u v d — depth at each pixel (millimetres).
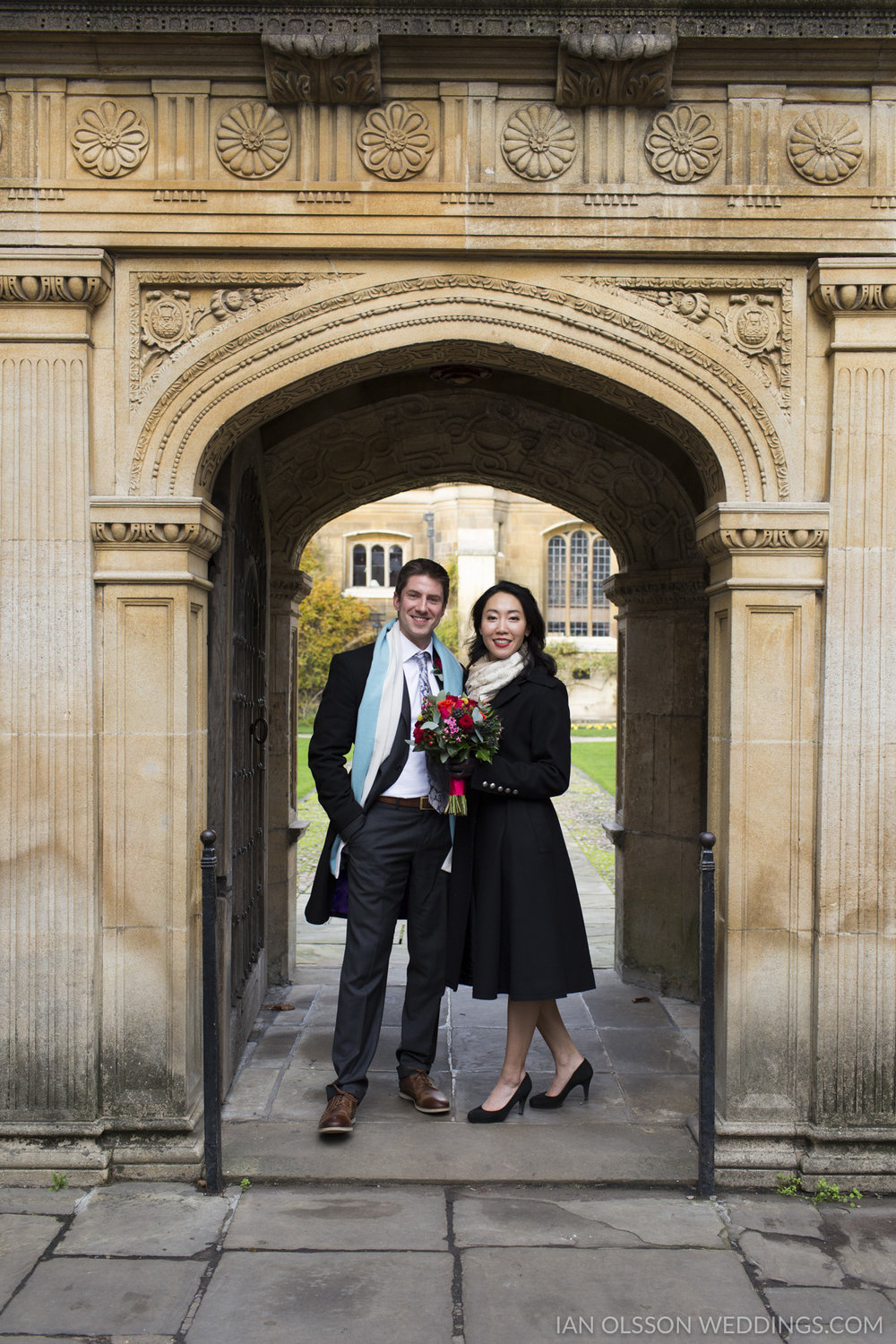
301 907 7898
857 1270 2799
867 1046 3352
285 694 5641
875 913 3355
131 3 3123
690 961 5250
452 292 3410
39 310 3322
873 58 3271
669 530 5398
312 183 3312
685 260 3395
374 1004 3646
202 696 3570
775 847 3395
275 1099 3842
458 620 30344
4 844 3328
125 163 3299
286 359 3406
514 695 3662
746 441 3418
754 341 3408
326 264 3389
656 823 5449
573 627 32250
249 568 4520
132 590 3352
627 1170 3297
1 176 3275
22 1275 2736
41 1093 3332
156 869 3361
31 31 3166
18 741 3326
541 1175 3266
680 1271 2770
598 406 5047
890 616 3350
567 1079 3795
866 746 3354
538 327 3422
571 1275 2746
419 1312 2584
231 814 3918
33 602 3324
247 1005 4508
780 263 3393
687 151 3334
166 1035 3361
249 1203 3117
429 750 3436
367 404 5082
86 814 3332
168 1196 3166
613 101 3312
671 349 3420
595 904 7793
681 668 5320
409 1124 3623
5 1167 3254
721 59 3279
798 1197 3217
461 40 3209
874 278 3281
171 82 3297
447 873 3799
